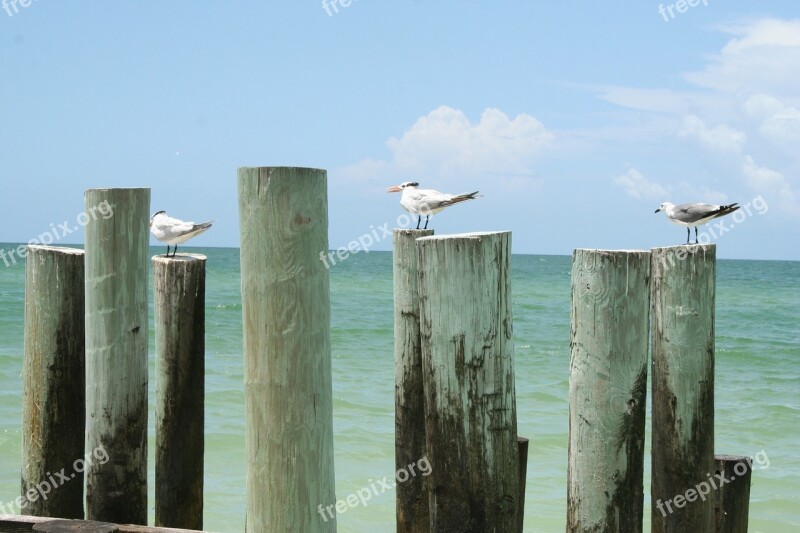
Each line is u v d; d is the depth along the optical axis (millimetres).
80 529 4984
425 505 6148
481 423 3941
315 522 3766
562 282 51219
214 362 15953
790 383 15680
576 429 5020
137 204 5465
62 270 5652
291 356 3674
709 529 5723
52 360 5688
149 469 9789
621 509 4957
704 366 5637
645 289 4941
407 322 6113
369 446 10555
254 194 3637
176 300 6055
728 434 11680
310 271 3686
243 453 10086
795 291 48688
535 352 18453
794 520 8469
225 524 7902
